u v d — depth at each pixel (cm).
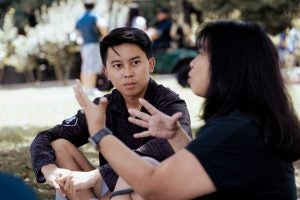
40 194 587
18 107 1352
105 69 427
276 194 292
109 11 1948
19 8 2233
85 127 427
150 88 421
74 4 1884
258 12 1572
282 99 295
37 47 1914
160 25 1847
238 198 288
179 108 406
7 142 897
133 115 344
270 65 296
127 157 294
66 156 416
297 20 1812
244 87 294
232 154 283
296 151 298
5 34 1920
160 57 1828
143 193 291
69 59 1903
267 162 289
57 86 1909
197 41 306
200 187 282
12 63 1962
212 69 297
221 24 303
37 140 421
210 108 302
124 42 412
